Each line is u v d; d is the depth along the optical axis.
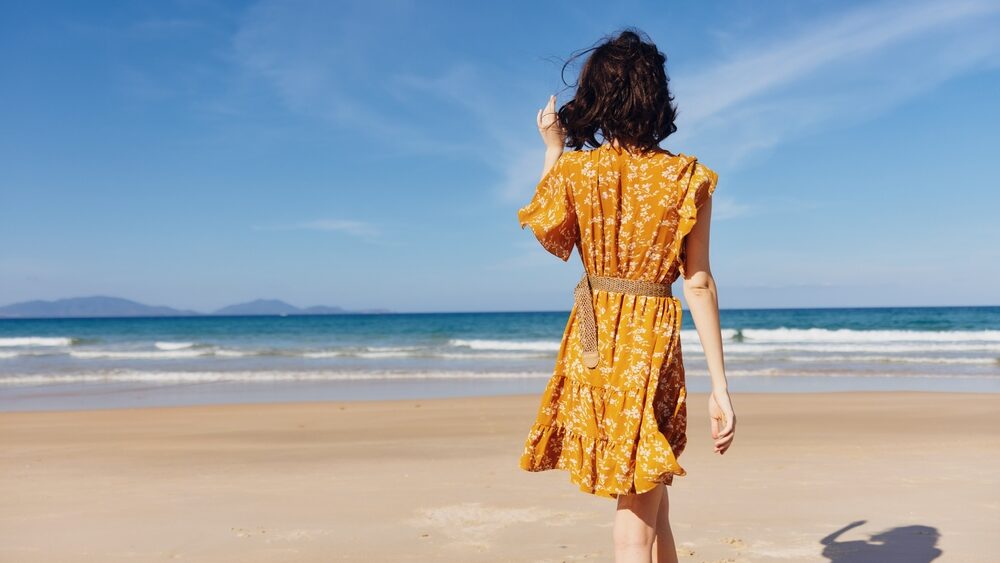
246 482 5.82
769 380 17.06
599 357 2.01
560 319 69.88
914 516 4.45
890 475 5.79
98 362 24.58
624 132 1.99
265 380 17.78
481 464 6.50
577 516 4.53
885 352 25.75
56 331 54.53
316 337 41.66
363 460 6.85
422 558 3.70
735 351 26.50
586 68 2.08
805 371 19.19
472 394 14.40
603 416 2.01
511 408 11.23
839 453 6.94
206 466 6.64
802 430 8.63
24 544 4.05
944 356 23.88
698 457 6.73
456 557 3.71
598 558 3.68
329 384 16.69
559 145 2.21
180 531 4.29
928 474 5.82
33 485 5.79
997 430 8.57
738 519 4.43
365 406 11.69
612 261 2.02
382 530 4.25
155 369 21.25
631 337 1.99
